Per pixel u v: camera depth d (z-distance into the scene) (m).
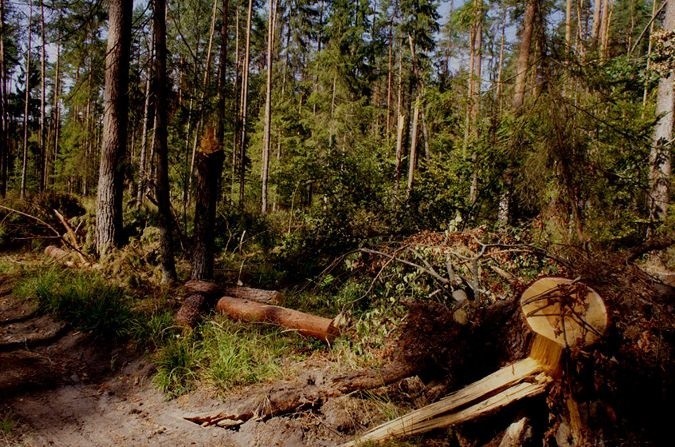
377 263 5.95
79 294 6.59
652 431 3.02
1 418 4.21
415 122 12.87
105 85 8.58
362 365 4.75
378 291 5.99
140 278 7.59
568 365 2.98
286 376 4.80
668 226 6.75
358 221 8.01
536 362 3.11
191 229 11.10
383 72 32.22
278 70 30.75
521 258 5.34
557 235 5.85
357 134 19.22
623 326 3.06
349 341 5.21
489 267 5.14
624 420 3.02
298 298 7.12
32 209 11.15
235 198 19.38
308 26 31.30
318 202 8.84
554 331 2.96
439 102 10.27
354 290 6.77
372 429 3.63
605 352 2.99
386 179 9.35
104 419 4.40
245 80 20.84
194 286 6.46
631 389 3.03
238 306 6.04
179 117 8.16
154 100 7.62
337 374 4.50
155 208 11.72
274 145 22.69
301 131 21.84
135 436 4.11
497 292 4.73
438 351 3.71
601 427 3.00
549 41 6.29
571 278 3.44
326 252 8.09
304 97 28.67
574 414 3.02
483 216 7.99
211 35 21.42
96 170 20.47
